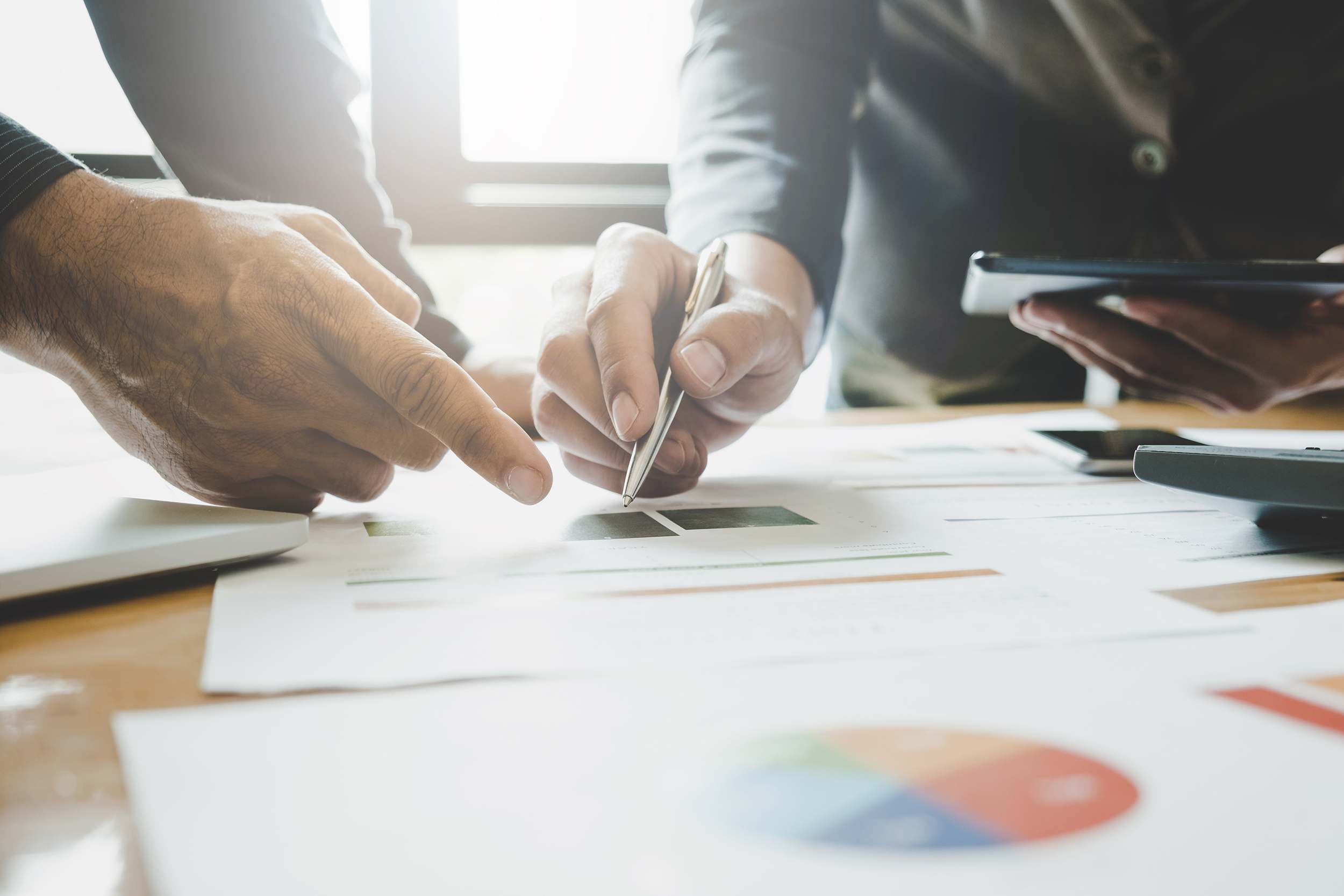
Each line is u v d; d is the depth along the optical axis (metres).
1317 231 0.92
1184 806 0.14
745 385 0.46
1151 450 0.35
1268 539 0.34
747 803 0.14
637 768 0.15
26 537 0.28
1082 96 0.92
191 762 0.16
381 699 0.18
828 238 0.68
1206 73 0.89
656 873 0.12
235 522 0.31
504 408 0.70
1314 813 0.14
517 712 0.18
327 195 0.79
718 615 0.24
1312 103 0.88
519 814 0.14
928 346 1.06
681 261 0.46
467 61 1.52
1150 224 0.93
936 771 0.15
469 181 1.54
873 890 0.12
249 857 0.13
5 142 0.36
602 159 1.58
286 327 0.34
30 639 0.23
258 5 0.74
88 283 0.35
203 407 0.35
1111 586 0.27
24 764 0.16
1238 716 0.17
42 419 0.71
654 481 0.43
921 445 0.62
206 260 0.35
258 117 0.75
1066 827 0.13
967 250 1.00
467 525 0.37
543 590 0.27
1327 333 0.64
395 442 0.37
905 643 0.22
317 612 0.25
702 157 0.73
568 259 1.58
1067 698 0.18
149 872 0.13
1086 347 0.67
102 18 0.71
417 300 0.42
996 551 0.32
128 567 0.27
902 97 0.99
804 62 0.79
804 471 0.52
